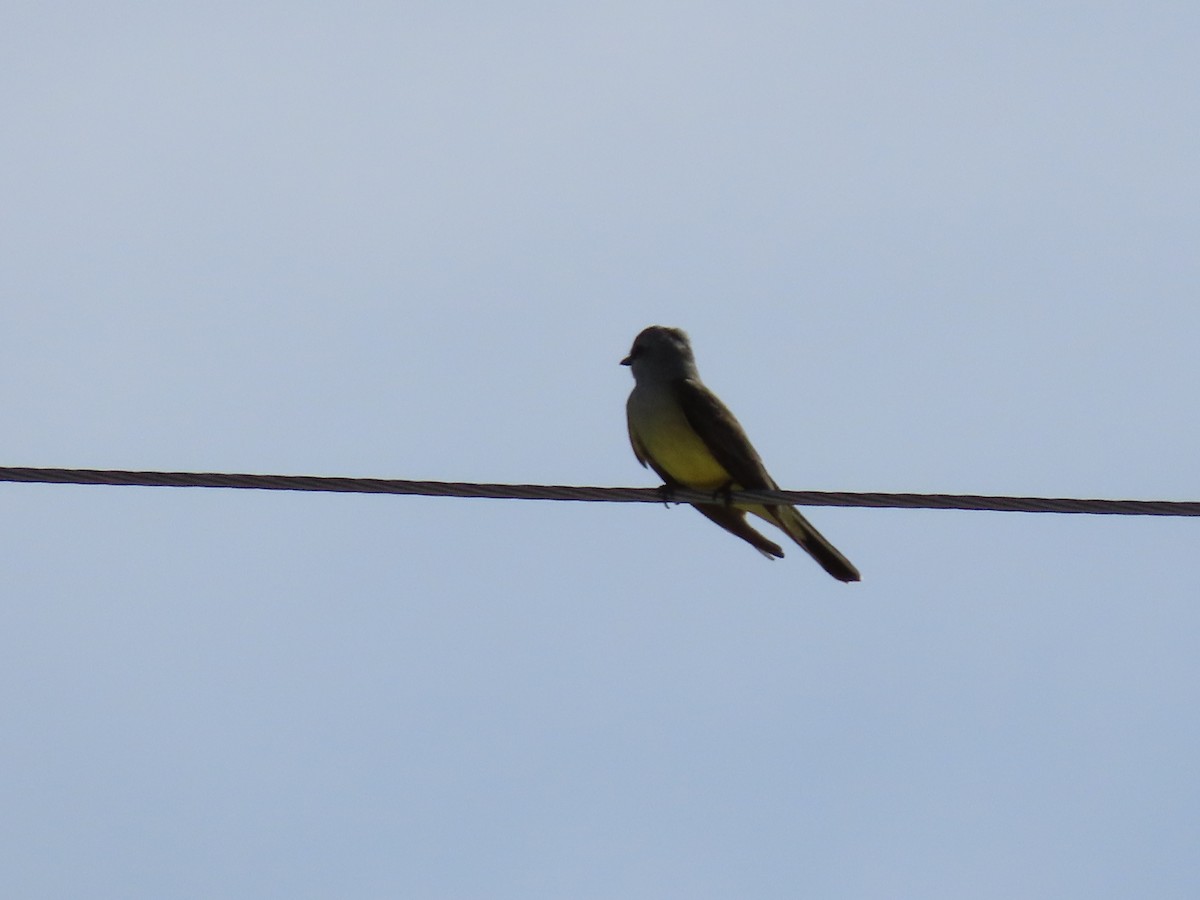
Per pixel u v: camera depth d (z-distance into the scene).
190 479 10.02
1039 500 10.42
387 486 10.28
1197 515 10.38
